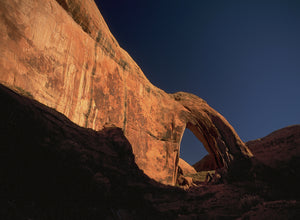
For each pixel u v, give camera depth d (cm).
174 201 905
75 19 1087
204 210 857
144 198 826
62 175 571
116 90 1273
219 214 823
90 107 1025
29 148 515
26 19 721
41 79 746
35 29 757
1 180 412
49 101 771
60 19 920
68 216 486
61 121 730
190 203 917
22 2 714
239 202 943
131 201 765
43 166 530
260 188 1161
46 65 785
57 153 598
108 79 1224
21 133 512
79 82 980
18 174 455
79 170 639
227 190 1123
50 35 835
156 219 741
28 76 684
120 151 951
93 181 663
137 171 977
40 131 581
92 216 549
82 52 1045
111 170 796
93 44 1158
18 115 522
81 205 558
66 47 925
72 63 950
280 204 827
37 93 714
